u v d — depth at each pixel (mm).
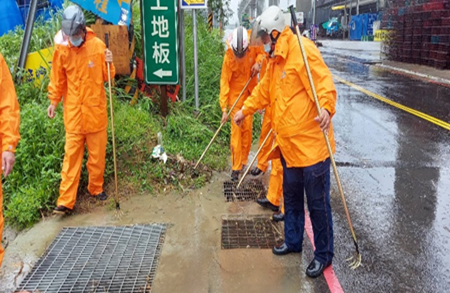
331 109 2668
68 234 3602
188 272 3061
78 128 3785
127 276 3027
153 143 5012
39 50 5547
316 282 2939
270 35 2809
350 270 3080
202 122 6066
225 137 5934
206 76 7105
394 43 17375
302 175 3002
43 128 4473
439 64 14008
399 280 2967
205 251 3334
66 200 3852
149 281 2971
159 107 5969
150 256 3277
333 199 4320
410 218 3906
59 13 6258
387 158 5531
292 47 2766
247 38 4273
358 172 5039
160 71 5566
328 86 2670
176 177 4590
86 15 6141
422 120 7449
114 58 5527
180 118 5660
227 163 5258
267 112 4406
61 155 4316
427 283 2938
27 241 3502
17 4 7461
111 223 3789
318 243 2990
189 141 5422
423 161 5414
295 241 3240
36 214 3828
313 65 2703
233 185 4621
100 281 2977
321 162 2838
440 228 3723
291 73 2752
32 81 5434
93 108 3812
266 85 3162
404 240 3512
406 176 4918
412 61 16062
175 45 5484
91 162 4004
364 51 23734
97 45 3799
